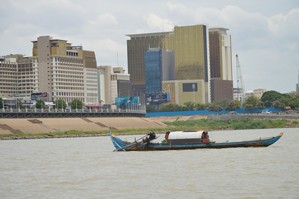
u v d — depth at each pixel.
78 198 128.12
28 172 178.75
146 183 145.62
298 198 120.38
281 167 168.00
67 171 177.38
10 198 130.12
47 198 129.38
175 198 124.50
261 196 123.31
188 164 182.38
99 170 176.38
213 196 125.19
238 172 159.38
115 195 130.25
